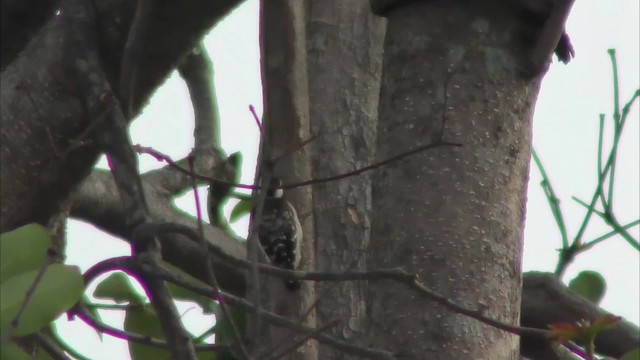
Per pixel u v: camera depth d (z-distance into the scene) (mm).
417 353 6930
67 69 7453
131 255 6359
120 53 7492
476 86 7379
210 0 7090
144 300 10047
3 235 5949
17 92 7547
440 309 6988
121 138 6711
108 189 11156
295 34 7922
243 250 11258
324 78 10773
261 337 7609
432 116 7348
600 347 9727
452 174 7227
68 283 5926
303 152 8094
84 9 7418
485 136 7309
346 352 6102
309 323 7797
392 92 7543
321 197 10188
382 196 7352
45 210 7711
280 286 7777
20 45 8469
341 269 9938
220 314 9453
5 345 5867
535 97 7582
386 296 7121
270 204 8859
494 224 7188
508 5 7504
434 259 7082
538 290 10117
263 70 7980
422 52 7500
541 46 7402
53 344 8055
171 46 7395
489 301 7039
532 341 10148
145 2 7023
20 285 5883
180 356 6238
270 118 7977
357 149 10492
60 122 7508
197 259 11219
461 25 7492
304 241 8461
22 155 7535
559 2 7332
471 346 6926
